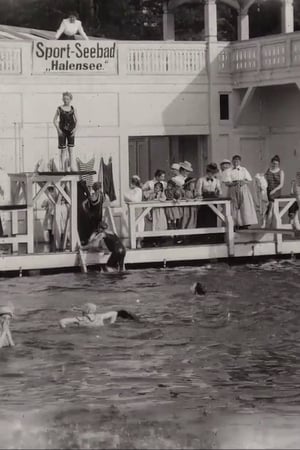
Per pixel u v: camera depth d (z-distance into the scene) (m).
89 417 19.19
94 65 41.22
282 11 44.38
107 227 35.69
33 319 27.19
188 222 37.72
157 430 18.44
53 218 36.16
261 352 23.88
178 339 25.08
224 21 61.38
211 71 42.97
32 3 60.31
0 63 39.88
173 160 45.00
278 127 43.91
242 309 28.25
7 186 38.00
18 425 18.78
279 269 34.97
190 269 35.25
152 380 21.64
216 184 37.59
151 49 42.16
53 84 40.62
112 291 31.03
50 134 40.59
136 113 42.03
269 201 38.09
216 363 22.97
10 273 34.19
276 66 41.41
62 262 34.56
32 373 22.20
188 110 42.88
